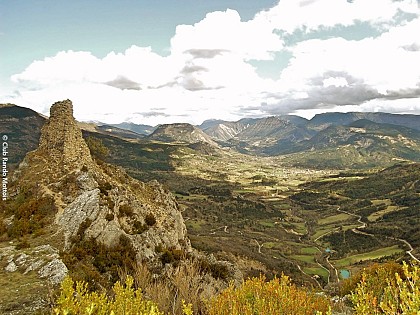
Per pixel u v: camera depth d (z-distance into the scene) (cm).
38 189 3206
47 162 3662
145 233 2652
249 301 938
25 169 3719
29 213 2845
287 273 8388
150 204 3869
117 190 3041
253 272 7069
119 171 4369
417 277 607
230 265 2481
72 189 3125
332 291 2408
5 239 2533
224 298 943
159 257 2398
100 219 2447
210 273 2286
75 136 3956
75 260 2070
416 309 546
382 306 632
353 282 2028
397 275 632
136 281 1277
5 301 1493
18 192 3381
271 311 862
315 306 991
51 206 2930
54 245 2284
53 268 1875
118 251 2294
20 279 1780
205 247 8138
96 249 2238
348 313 1204
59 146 3819
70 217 2598
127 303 732
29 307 1441
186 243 4050
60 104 4016
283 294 934
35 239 2428
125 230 2630
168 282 1270
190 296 1111
